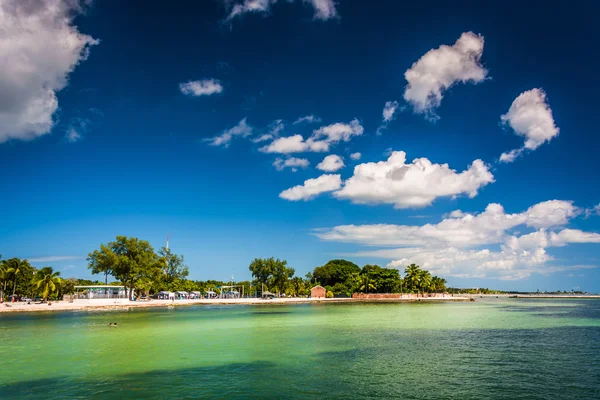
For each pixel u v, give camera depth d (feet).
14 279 409.69
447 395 83.20
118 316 273.75
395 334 172.35
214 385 90.58
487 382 92.32
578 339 156.15
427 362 113.50
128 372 102.94
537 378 96.02
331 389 87.25
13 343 149.38
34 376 99.30
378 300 583.17
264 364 111.55
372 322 228.02
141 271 420.77
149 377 97.86
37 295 445.78
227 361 115.55
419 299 604.49
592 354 124.06
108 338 161.89
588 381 93.04
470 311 333.42
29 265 414.41
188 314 294.25
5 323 222.48
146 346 141.69
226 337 163.94
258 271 594.24
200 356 122.93
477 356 121.39
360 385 90.27
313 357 120.88
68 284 469.98
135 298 447.01
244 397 82.07
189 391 86.17
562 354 124.57
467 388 87.76
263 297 586.04
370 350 132.26
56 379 96.48
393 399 80.84
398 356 121.90
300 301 531.09
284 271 596.29
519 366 108.06
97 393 85.40
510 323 221.46
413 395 83.35
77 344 146.41
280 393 84.58
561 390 86.38
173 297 477.36
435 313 306.35
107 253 411.54
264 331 184.24
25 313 300.61
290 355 124.26
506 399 80.69
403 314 294.66
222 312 319.27
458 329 191.21
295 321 235.20
